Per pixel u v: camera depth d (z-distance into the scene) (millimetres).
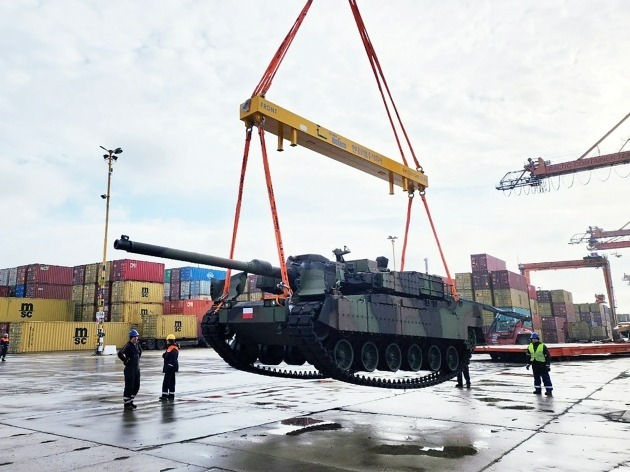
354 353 11734
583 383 16094
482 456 7012
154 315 45812
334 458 6984
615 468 6336
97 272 49375
